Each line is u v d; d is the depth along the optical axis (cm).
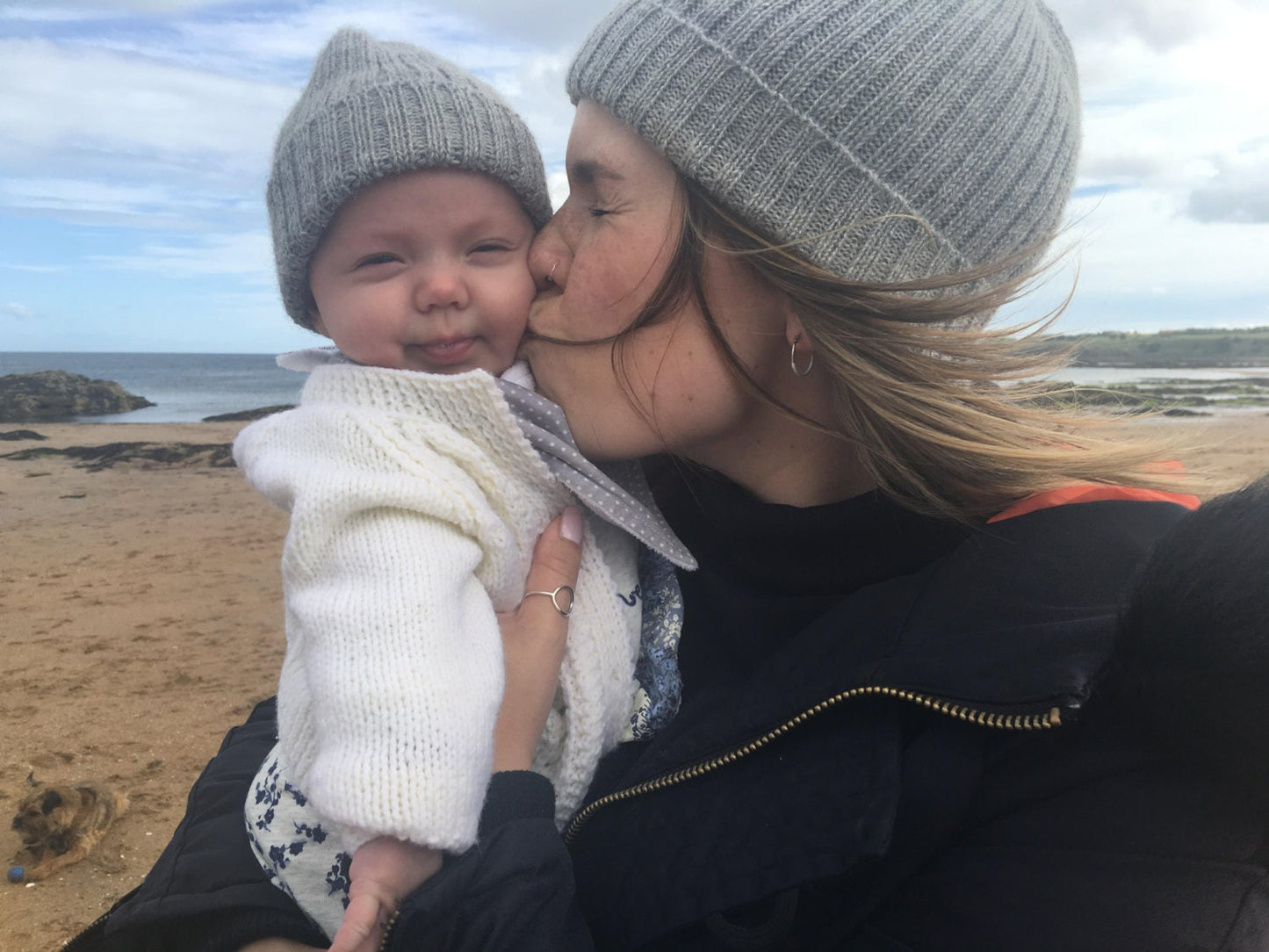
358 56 49
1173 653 26
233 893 40
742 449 42
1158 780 27
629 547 47
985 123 37
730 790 35
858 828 30
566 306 41
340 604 38
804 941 32
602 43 39
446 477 41
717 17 36
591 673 43
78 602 231
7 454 512
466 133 46
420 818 33
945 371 37
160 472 453
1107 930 26
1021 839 29
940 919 29
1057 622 30
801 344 38
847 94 35
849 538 39
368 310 46
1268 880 24
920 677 32
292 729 39
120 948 40
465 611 39
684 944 35
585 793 43
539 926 33
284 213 49
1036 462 37
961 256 38
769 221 36
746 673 41
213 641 202
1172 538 28
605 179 40
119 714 164
